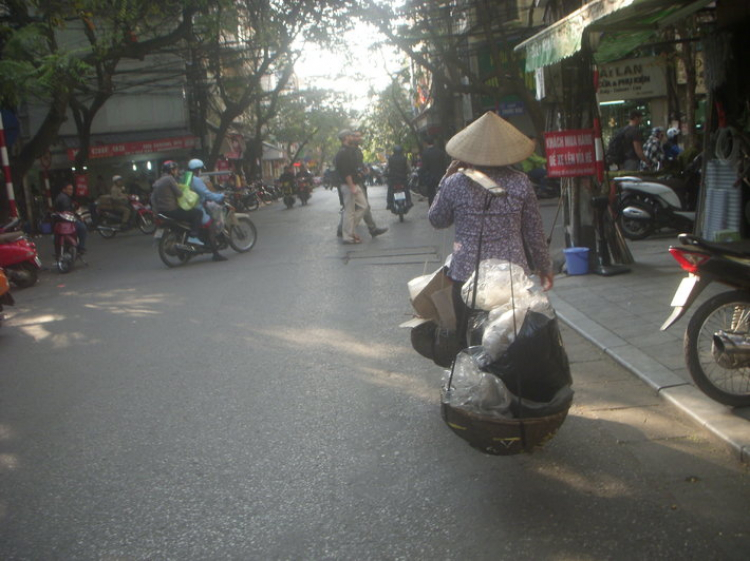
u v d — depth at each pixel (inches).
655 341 235.0
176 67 1170.0
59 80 614.5
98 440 192.2
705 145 364.8
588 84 351.3
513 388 146.9
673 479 149.8
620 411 187.3
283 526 141.5
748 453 153.6
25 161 717.9
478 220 167.0
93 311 367.6
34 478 171.2
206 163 1217.4
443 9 845.8
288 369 243.8
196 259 542.3
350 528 138.9
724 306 179.2
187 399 220.4
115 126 1184.2
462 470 160.2
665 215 437.4
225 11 766.5
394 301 335.9
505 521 137.3
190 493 158.1
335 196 1659.7
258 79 1151.6
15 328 342.6
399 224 673.0
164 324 324.2
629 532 130.6
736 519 133.0
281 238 635.5
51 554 136.5
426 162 683.4
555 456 163.9
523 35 892.6
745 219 341.4
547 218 623.2
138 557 133.6
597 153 349.4
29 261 469.1
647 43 375.6
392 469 163.3
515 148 164.9
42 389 241.1
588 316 272.5
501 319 148.6
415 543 132.1
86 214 852.6
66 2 638.5
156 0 704.4
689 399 185.5
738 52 337.7
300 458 172.6
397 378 227.1
